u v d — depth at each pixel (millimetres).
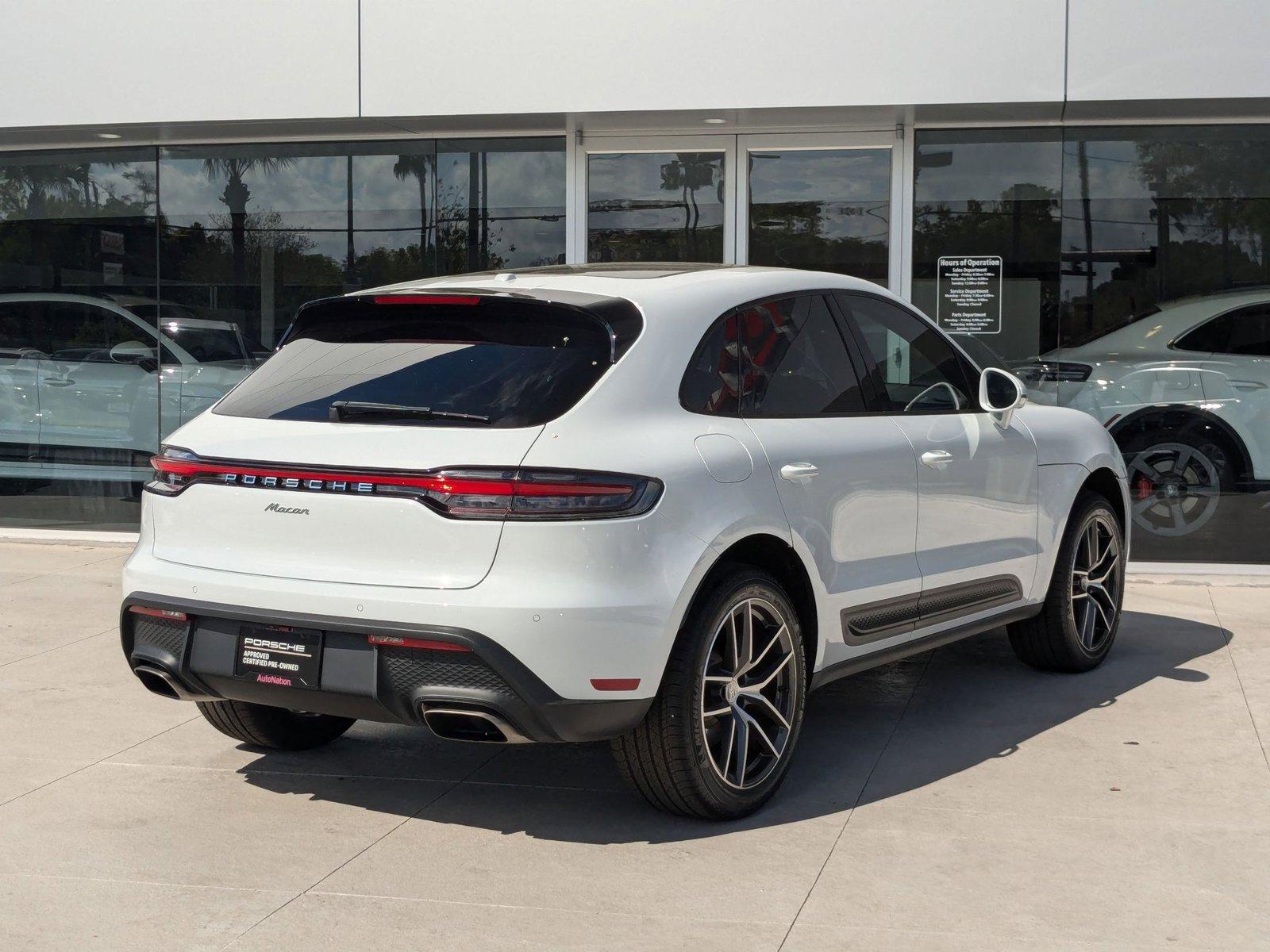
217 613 3828
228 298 9008
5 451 9398
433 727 3705
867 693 5594
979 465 5105
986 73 7453
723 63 7648
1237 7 7234
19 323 9281
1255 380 7969
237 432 3963
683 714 3824
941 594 4918
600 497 3600
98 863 3723
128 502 9258
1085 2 7359
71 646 6328
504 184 8594
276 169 8875
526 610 3516
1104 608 6031
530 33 7797
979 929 3291
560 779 4492
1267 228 7879
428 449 3646
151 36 8164
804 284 4664
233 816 4117
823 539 4309
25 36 8297
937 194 8148
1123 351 8055
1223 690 5574
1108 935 3252
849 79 7547
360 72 7969
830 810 4176
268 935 3260
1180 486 8094
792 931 3283
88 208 9133
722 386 4125
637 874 3656
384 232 8766
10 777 4480
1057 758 4688
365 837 3943
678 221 8430
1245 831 3963
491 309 4004
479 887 3570
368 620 3619
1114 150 7980
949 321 8188
